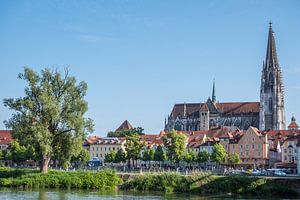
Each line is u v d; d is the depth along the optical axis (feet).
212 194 300.61
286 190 293.02
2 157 641.81
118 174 341.62
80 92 348.79
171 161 598.34
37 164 604.90
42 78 341.21
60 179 326.65
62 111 340.18
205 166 631.15
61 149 343.26
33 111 331.16
